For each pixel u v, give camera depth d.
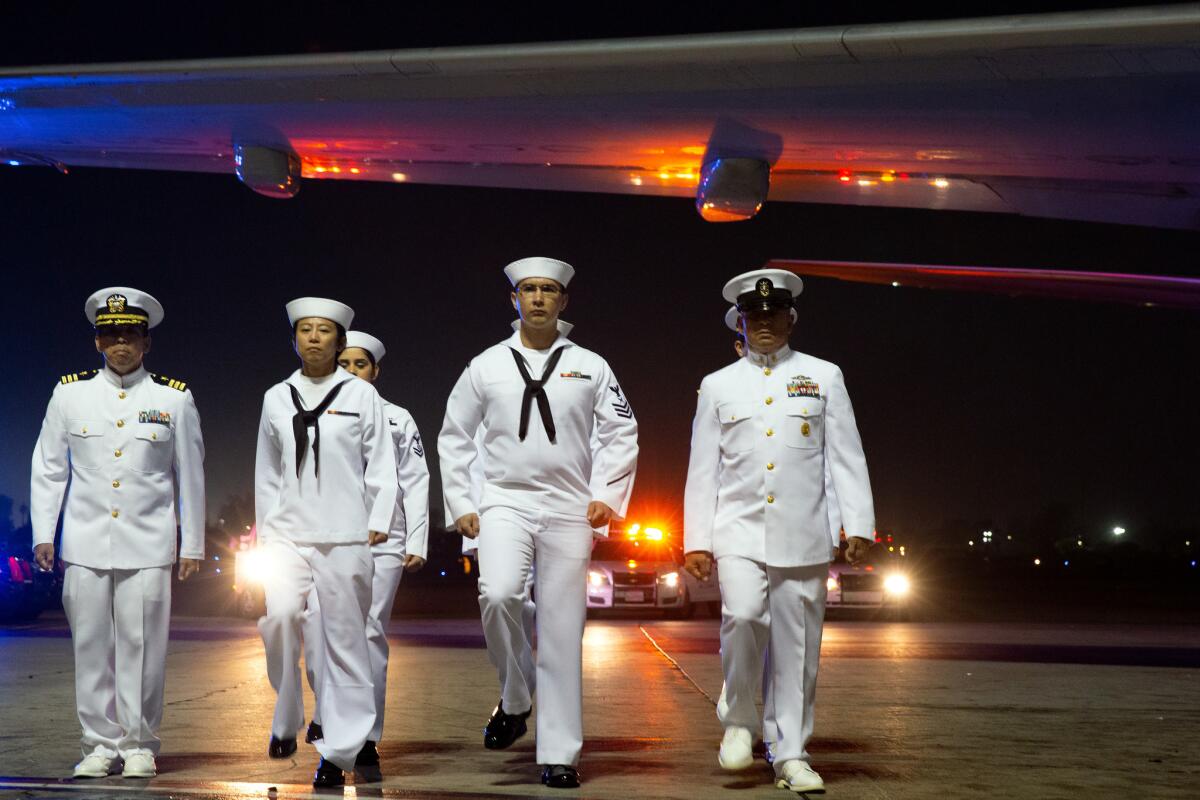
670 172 12.88
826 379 4.63
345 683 4.54
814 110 10.50
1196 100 9.62
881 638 13.10
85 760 4.52
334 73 10.50
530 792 4.20
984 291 14.45
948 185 12.57
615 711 6.53
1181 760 4.98
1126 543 84.69
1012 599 28.53
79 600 4.63
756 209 12.09
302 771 4.61
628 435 4.73
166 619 4.77
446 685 7.84
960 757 5.02
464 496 4.77
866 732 5.76
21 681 7.84
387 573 5.54
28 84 11.52
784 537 4.47
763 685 4.71
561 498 4.62
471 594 29.72
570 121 11.33
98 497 4.69
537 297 4.73
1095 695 7.46
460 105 10.98
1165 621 18.14
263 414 4.84
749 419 4.57
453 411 4.80
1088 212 13.06
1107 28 8.69
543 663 4.46
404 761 4.93
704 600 18.36
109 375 4.82
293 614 4.67
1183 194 12.16
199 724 5.91
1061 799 4.12
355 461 4.78
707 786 4.34
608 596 17.61
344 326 4.91
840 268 15.11
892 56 9.41
